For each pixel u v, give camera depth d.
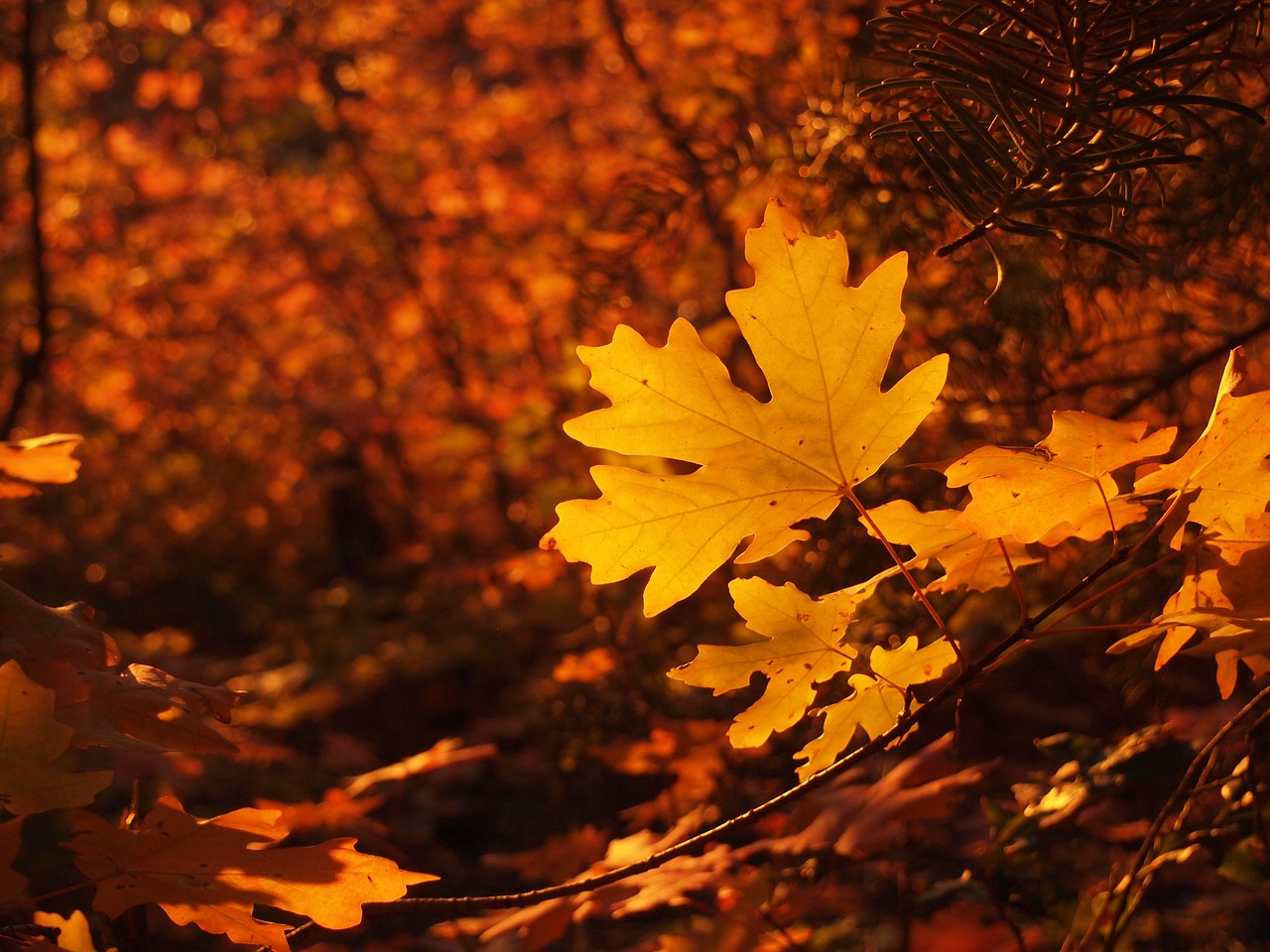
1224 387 0.68
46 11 4.62
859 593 0.71
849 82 0.90
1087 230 0.82
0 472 0.76
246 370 6.68
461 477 5.79
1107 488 0.69
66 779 0.64
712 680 0.71
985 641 1.43
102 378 6.04
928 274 0.97
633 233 1.13
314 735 3.95
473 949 1.07
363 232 6.37
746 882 0.90
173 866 0.66
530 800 2.82
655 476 0.69
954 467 0.68
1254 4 0.68
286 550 7.33
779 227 0.69
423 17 6.20
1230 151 0.85
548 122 5.75
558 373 1.76
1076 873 1.03
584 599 1.75
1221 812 0.84
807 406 0.69
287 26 6.25
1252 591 0.69
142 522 6.70
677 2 1.35
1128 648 0.69
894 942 1.06
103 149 6.09
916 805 0.85
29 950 0.65
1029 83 0.68
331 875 0.67
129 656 4.43
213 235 6.44
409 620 4.99
